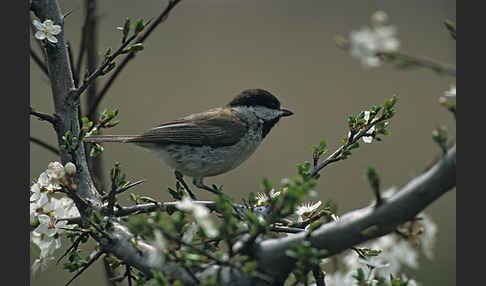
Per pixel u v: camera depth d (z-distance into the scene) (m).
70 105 6.90
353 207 17.70
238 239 5.04
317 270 5.51
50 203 6.50
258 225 4.63
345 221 4.56
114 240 5.95
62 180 6.18
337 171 20.55
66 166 6.27
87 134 7.05
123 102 23.03
